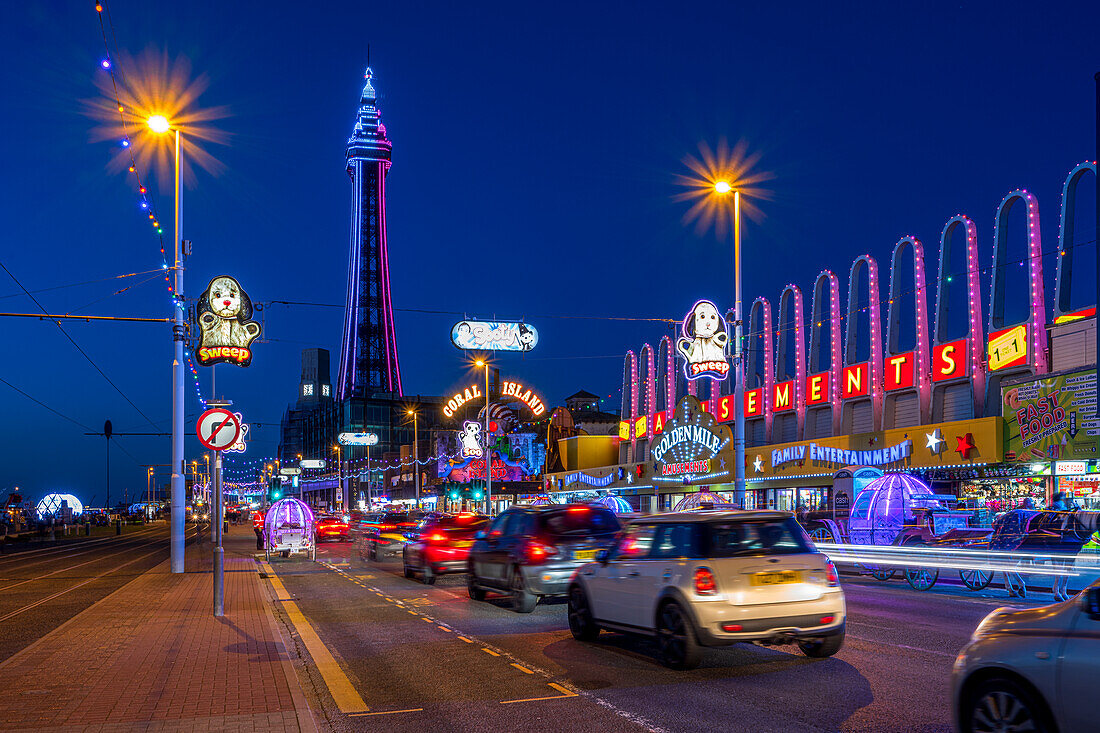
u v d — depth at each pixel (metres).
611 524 15.38
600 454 58.22
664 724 7.35
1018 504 27.55
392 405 164.75
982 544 18.72
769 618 9.33
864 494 23.53
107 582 22.36
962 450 29.12
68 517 74.81
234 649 10.86
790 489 38.25
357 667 10.33
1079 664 5.09
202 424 14.88
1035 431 26.77
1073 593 15.45
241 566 27.42
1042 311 28.09
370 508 107.75
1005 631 5.70
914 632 12.03
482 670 9.91
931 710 7.67
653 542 10.38
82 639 11.79
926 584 18.30
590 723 7.45
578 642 11.73
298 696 8.09
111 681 8.84
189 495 152.00
